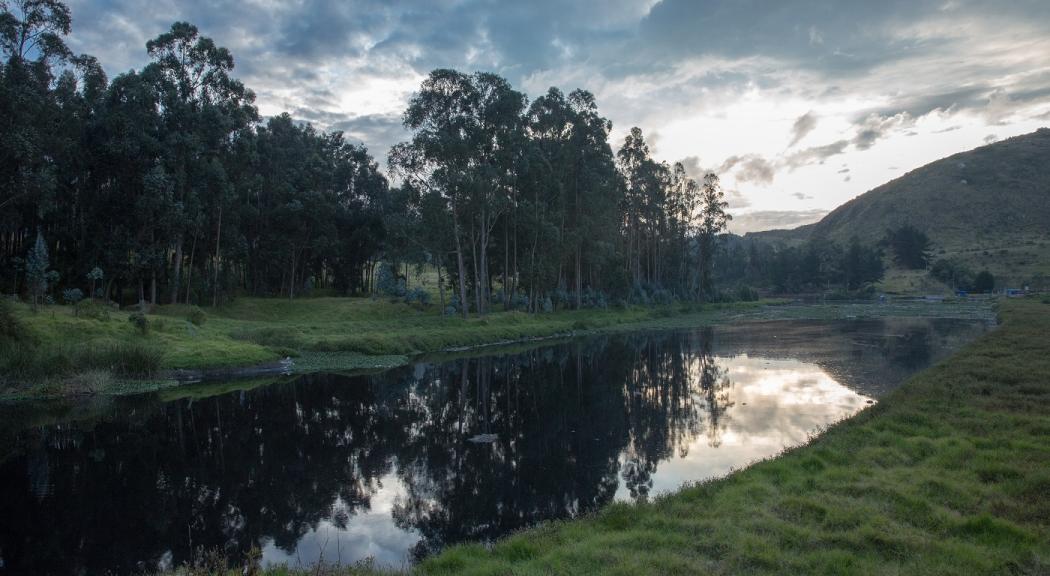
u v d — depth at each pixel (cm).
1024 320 4125
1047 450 1130
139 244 4466
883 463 1153
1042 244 14088
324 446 1892
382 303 5956
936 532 812
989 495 937
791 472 1134
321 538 1208
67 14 4053
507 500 1377
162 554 1138
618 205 7688
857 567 710
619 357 3984
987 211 17975
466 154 4916
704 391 2662
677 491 1170
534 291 6469
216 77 5162
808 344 4281
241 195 5791
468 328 5006
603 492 1384
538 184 5700
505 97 5106
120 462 1741
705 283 10538
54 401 2564
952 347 3734
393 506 1377
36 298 3444
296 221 6003
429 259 5816
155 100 4762
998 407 1541
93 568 1084
